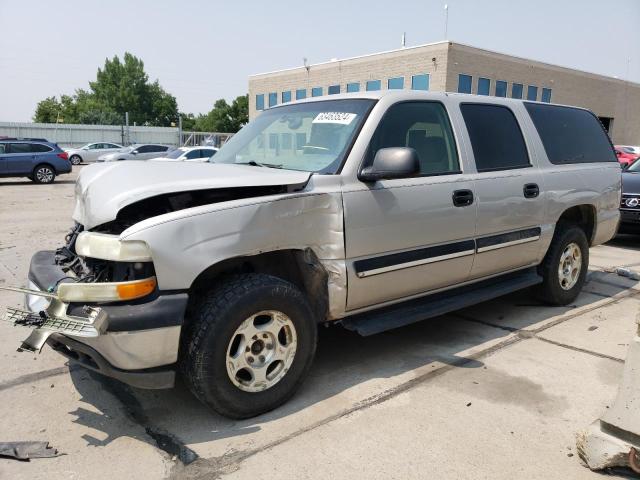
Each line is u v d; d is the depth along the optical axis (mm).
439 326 4844
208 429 3100
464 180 4117
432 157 4031
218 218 2934
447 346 4363
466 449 2912
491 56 32844
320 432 3061
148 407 3355
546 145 5035
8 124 45031
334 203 3373
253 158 4137
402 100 3918
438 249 3955
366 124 3672
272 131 4234
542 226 4855
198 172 3363
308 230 3287
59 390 3570
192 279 2852
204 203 3160
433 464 2779
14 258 7398
